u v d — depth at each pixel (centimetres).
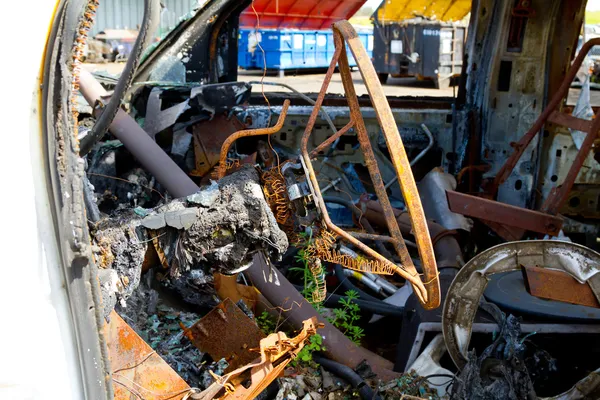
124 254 225
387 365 352
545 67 556
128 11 1345
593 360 361
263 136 531
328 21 1512
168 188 399
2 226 140
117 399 217
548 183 561
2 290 141
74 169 146
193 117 489
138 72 547
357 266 244
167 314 347
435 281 221
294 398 311
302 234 252
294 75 1452
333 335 342
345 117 555
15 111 140
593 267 301
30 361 145
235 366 295
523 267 310
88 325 152
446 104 601
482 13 567
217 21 543
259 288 346
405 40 1254
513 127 566
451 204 438
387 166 580
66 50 144
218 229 232
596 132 440
